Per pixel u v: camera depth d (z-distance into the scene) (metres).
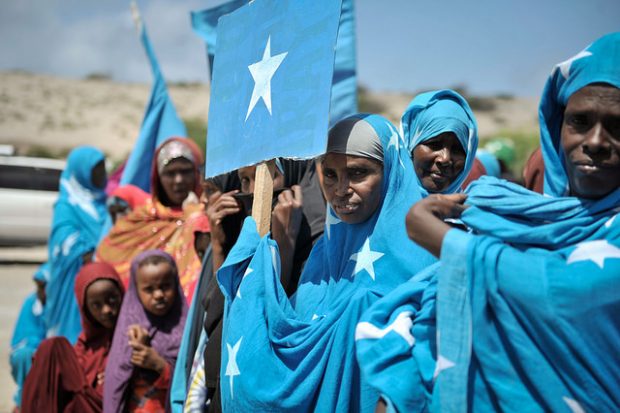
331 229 3.08
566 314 2.25
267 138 3.15
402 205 2.93
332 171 2.94
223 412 3.08
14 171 19.44
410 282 2.68
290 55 3.13
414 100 3.73
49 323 7.51
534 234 2.38
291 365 2.88
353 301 2.77
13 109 57.84
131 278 4.77
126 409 4.46
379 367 2.50
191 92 66.75
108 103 62.44
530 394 2.31
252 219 3.22
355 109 5.27
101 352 5.18
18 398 7.11
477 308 2.34
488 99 57.91
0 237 19.09
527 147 28.78
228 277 3.26
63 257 7.69
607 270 2.24
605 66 2.34
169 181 6.24
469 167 3.66
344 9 5.28
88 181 8.28
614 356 2.26
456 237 2.38
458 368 2.33
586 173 2.35
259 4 3.45
